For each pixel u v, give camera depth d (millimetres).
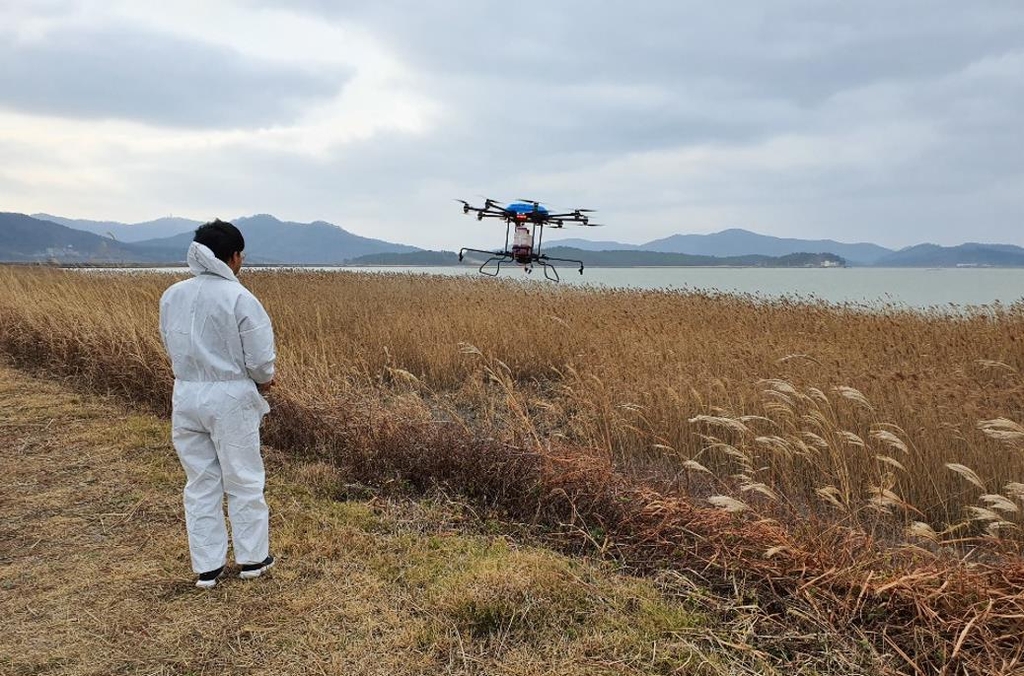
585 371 7711
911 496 4871
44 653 2754
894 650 2873
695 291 15789
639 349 8328
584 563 3723
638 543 3891
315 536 3979
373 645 2865
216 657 2768
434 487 4828
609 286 17641
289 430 5820
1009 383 7266
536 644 2895
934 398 5773
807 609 3141
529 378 9242
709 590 3398
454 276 20766
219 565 3377
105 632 2926
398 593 3320
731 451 4664
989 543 3812
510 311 11320
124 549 3773
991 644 2695
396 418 5438
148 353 7520
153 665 2701
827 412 5672
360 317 11375
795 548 3443
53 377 8516
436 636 2904
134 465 5203
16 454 5469
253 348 3275
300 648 2836
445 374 8875
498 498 4602
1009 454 4859
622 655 2820
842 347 8914
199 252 3254
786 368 7281
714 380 6379
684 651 2846
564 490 4379
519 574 3377
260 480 3453
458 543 3957
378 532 4137
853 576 3248
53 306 10453
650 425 5984
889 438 4027
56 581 3381
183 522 4164
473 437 5148
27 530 4020
